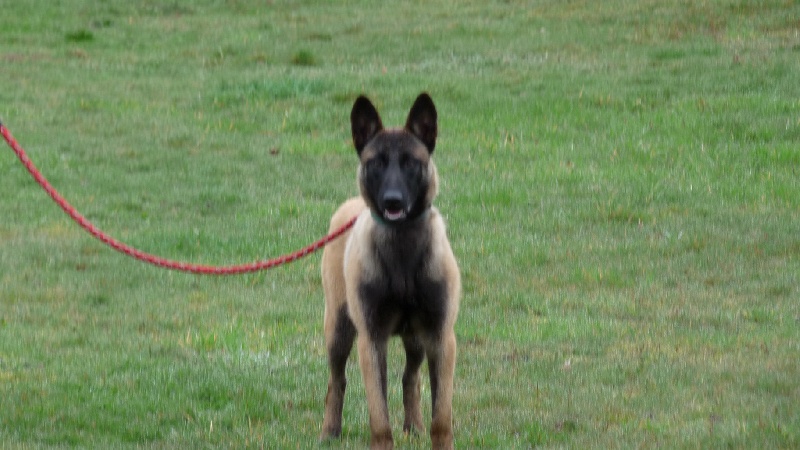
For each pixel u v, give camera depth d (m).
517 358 10.26
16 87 21.72
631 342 10.66
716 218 14.73
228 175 17.03
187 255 13.83
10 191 16.23
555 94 20.45
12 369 9.83
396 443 8.00
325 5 28.77
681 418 8.46
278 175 16.98
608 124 18.88
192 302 12.23
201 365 10.01
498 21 26.19
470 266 13.23
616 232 14.38
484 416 8.67
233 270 8.38
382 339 7.46
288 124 19.50
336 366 8.25
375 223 7.39
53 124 19.52
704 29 24.03
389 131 7.43
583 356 10.30
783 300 11.94
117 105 20.64
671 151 17.45
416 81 21.47
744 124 18.28
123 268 13.35
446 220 14.84
